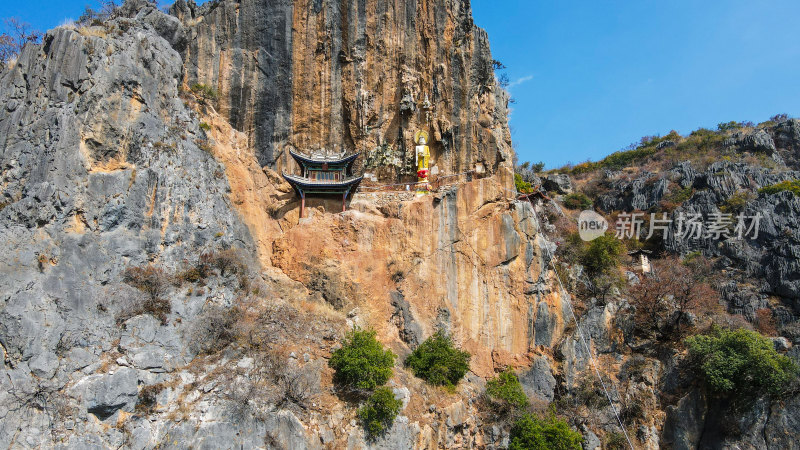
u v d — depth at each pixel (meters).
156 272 33.00
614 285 51.16
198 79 45.38
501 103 53.75
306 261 40.53
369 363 34.41
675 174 72.12
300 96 46.53
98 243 31.64
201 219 36.97
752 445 42.12
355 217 42.09
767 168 69.69
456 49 49.25
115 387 28.05
